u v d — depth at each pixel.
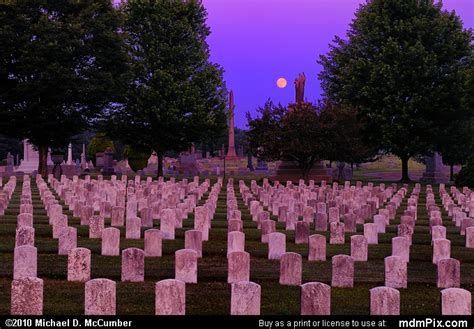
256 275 15.90
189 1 61.28
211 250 19.27
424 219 28.83
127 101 58.62
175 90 58.06
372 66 59.56
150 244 17.92
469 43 60.09
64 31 49.94
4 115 49.62
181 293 11.13
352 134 51.16
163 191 33.97
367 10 63.72
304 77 56.78
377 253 19.34
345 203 29.77
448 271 14.93
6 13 49.28
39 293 11.33
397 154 61.31
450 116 59.75
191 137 60.50
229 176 68.25
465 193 39.59
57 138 51.97
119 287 14.24
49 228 22.59
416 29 59.84
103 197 31.16
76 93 50.25
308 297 11.27
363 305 13.34
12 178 39.88
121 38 52.59
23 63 48.53
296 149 49.19
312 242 17.81
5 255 17.97
